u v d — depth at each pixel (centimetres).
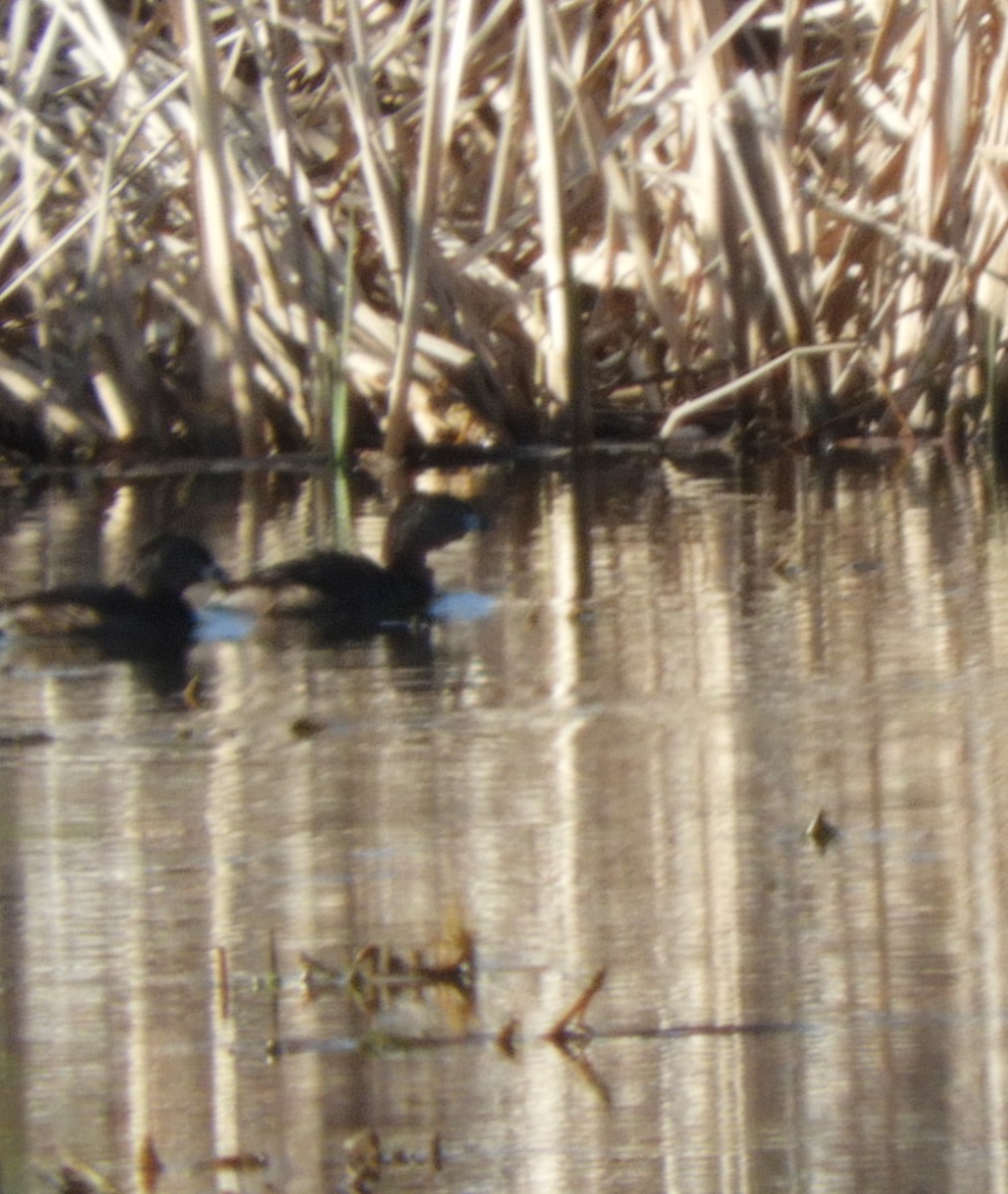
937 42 3350
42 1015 1162
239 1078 1081
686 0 3466
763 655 2044
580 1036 1123
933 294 3519
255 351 3653
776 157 3469
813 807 1506
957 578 2398
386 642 2214
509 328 3666
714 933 1255
